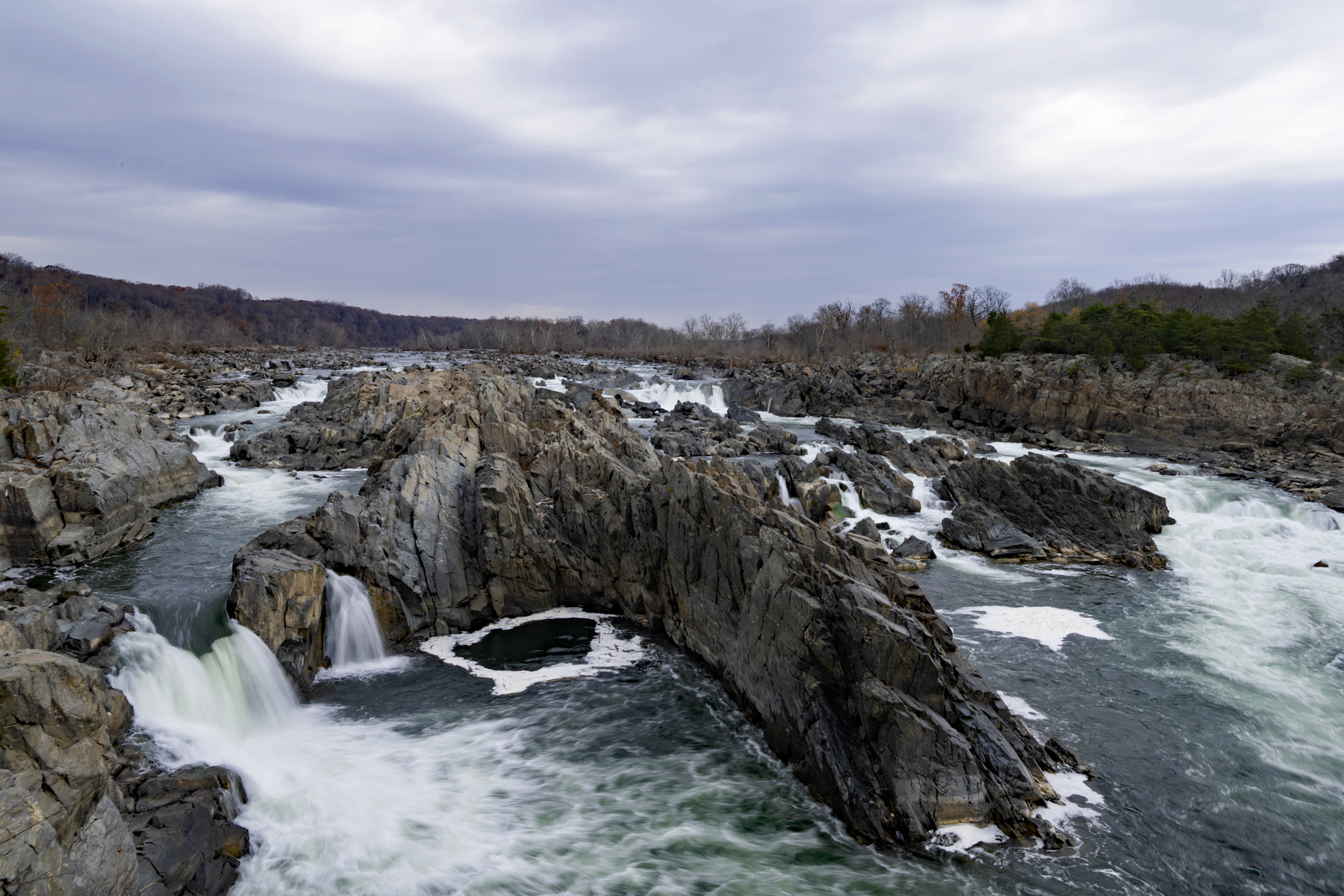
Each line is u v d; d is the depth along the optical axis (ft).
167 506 135.33
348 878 51.88
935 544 136.87
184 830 49.78
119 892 41.88
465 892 51.21
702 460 104.99
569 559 101.86
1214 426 241.96
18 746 38.78
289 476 162.61
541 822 59.47
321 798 60.64
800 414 310.45
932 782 58.23
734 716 76.89
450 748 69.67
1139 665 88.22
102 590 91.40
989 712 66.64
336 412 205.46
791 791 64.28
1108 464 211.41
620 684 83.05
